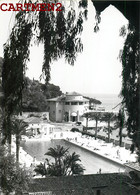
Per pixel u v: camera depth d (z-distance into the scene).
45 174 14.88
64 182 13.15
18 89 5.41
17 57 5.38
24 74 5.44
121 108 9.51
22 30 5.40
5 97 5.39
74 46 5.86
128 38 8.82
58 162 16.33
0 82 5.40
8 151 9.27
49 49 5.63
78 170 15.55
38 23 5.51
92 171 22.72
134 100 9.11
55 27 5.64
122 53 9.26
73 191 11.88
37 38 5.56
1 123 5.44
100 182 11.75
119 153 25.66
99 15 6.24
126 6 5.77
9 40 5.43
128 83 9.15
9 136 5.54
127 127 9.52
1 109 5.41
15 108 5.45
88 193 11.71
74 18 5.85
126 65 9.09
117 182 10.90
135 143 9.55
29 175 10.23
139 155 9.92
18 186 9.62
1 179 9.30
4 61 5.40
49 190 12.20
